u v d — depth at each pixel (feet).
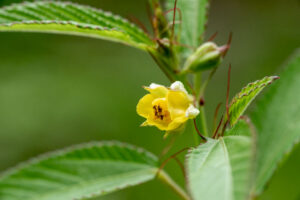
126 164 0.87
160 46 0.85
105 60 1.51
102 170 0.87
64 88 1.38
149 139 1.32
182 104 0.81
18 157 1.31
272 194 1.13
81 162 0.87
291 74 0.89
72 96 1.37
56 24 0.83
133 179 0.86
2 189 0.85
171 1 0.90
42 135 1.32
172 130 0.82
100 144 0.87
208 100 1.50
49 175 0.86
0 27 0.83
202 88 0.85
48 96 1.36
